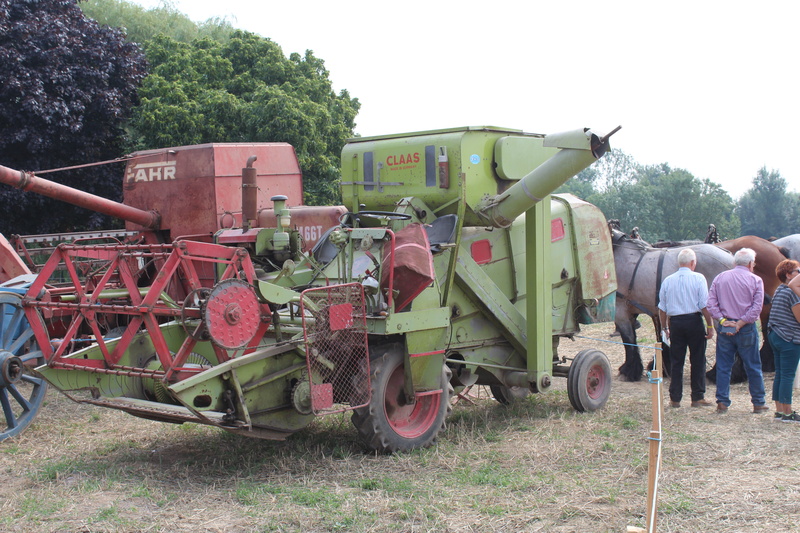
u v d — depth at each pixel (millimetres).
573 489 5742
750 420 8172
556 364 9234
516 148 8148
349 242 7074
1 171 10820
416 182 8148
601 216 9656
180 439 7668
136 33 28891
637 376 10969
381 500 5566
